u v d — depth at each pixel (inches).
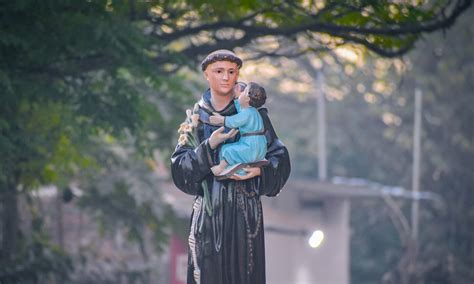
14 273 1225.4
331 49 954.1
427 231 2490.2
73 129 1043.3
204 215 504.1
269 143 509.4
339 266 1915.6
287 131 2886.3
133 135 990.4
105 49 887.1
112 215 1435.8
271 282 1819.6
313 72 2770.7
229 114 506.6
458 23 2482.8
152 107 1162.6
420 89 2615.7
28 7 834.8
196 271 503.2
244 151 495.2
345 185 1877.5
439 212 2529.5
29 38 861.8
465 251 2466.8
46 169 1162.0
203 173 497.0
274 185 506.9
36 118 1005.8
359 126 2812.5
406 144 2647.6
